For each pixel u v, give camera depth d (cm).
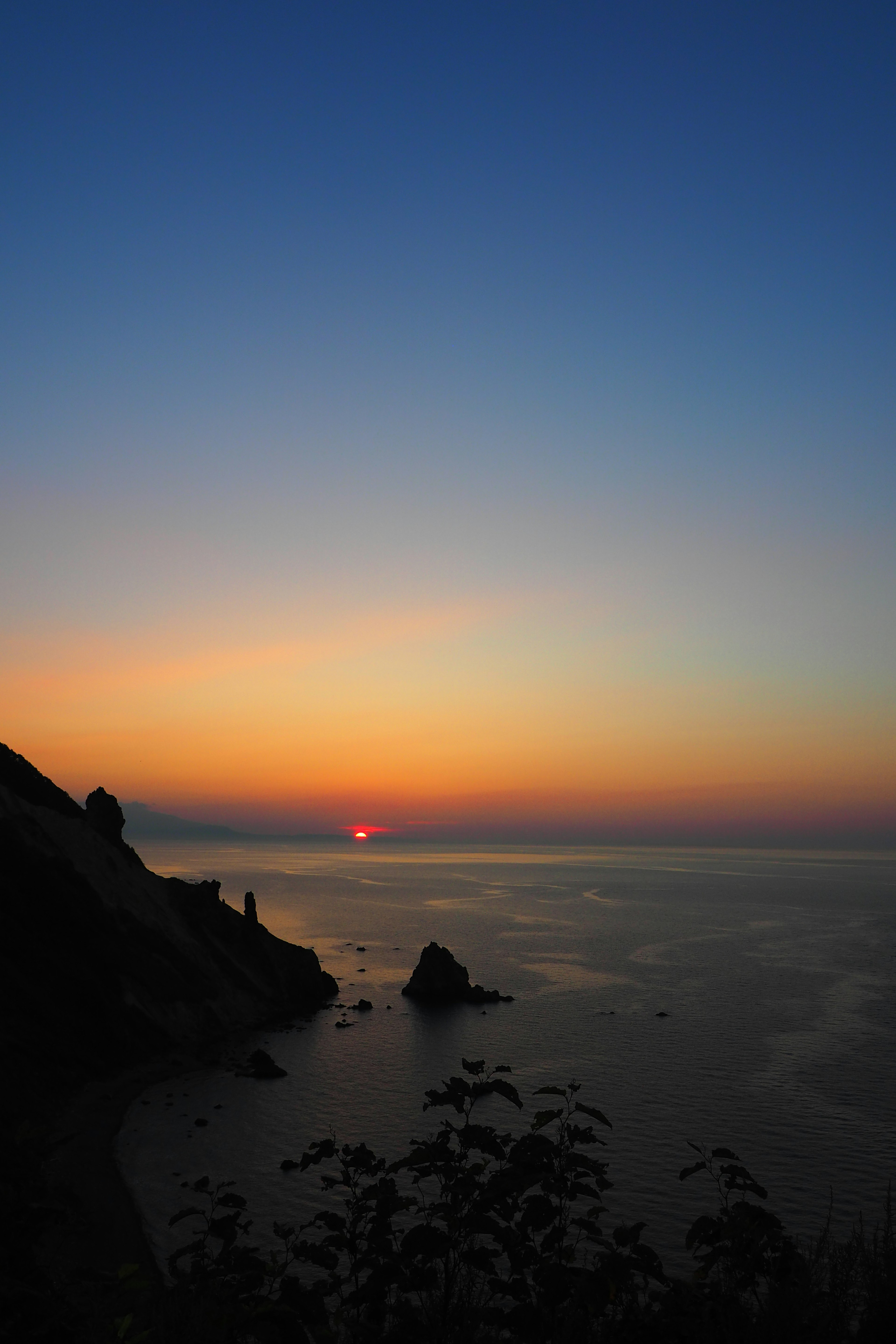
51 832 8162
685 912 19638
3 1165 925
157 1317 927
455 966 9744
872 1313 955
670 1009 8925
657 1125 5216
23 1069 5191
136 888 8606
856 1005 9125
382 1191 1002
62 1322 834
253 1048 7131
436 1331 928
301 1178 4206
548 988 10156
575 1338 895
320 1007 9012
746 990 10025
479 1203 955
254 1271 959
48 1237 3278
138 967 7262
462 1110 1025
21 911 6706
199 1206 3819
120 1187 4038
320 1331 916
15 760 9081
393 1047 7281
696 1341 914
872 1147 4838
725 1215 1020
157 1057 6406
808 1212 3928
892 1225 1243
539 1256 927
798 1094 5909
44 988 6175
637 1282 2309
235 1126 5053
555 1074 6419
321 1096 5744
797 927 16638
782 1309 902
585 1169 980
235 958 8981
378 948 13412
